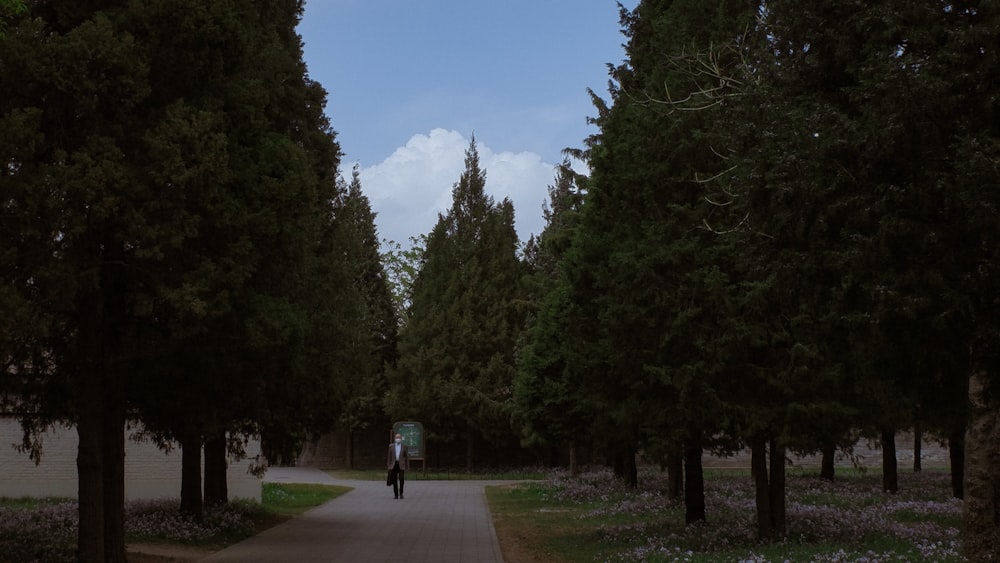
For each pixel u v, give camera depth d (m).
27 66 9.98
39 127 10.30
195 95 11.84
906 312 7.86
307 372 17.70
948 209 7.85
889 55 7.93
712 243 14.11
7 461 24.33
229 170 11.44
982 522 9.02
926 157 7.99
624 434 18.19
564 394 29.22
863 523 17.17
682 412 14.58
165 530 17.00
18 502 23.34
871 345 9.05
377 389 52.28
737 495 27.97
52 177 9.88
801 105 9.13
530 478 45.19
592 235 16.92
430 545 16.62
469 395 47.06
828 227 8.79
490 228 50.59
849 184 8.44
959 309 7.81
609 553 14.92
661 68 14.91
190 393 13.40
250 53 12.70
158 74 11.39
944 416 9.94
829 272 9.21
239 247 11.60
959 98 7.62
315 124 19.47
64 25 11.12
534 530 19.73
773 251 9.60
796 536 15.25
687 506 17.89
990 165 7.12
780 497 15.28
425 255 52.25
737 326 13.50
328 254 18.97
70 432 24.72
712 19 14.50
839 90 9.14
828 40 8.97
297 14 19.48
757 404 14.02
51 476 24.53
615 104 16.75
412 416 48.78
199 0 11.34
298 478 42.28
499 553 15.48
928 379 9.31
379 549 15.97
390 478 30.08
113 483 12.59
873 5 8.36
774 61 9.69
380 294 54.72
